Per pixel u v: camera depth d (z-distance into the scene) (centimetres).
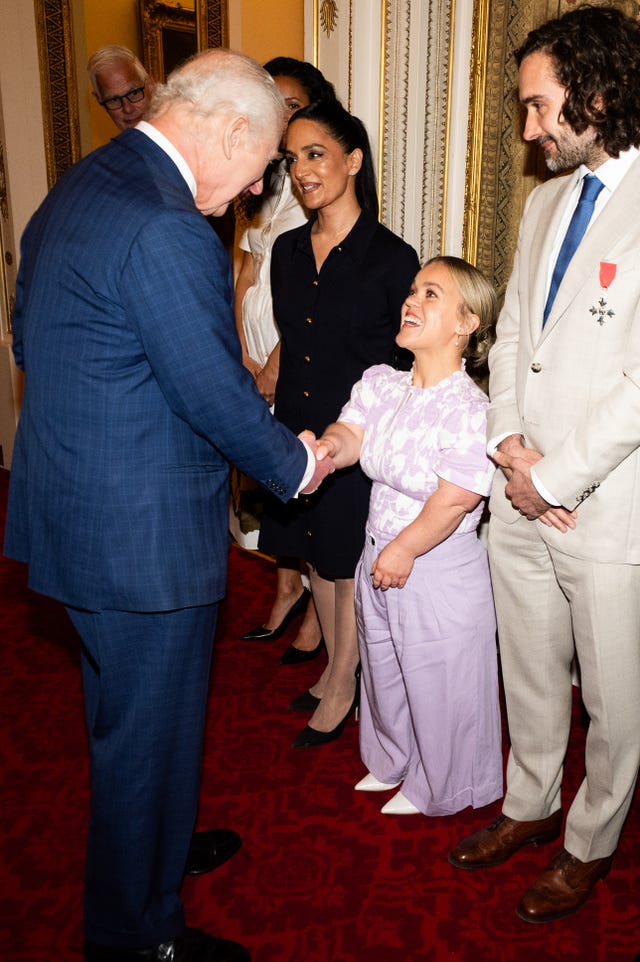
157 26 661
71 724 309
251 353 347
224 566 191
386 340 263
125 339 168
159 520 177
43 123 516
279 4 439
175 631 186
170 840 200
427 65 327
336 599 285
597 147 186
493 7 304
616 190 187
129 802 189
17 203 522
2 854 245
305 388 272
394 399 234
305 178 252
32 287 176
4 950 212
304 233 268
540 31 186
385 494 236
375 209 270
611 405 184
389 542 234
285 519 286
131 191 168
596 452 186
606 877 234
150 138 177
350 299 260
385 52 337
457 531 232
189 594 181
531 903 220
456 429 219
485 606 238
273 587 414
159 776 192
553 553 205
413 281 246
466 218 326
